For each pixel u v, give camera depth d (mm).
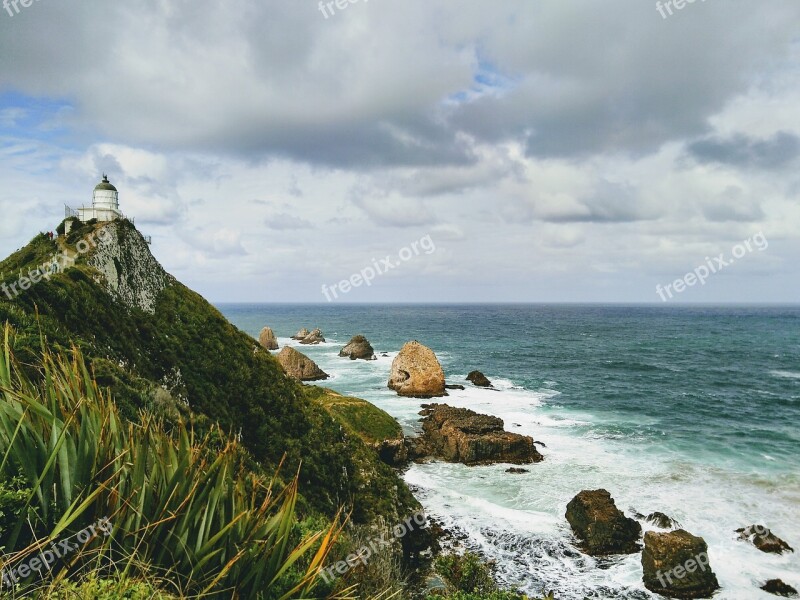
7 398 5289
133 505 4832
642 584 21875
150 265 32094
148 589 4180
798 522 26594
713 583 21203
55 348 11664
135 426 6266
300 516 11352
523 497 30688
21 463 4621
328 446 24781
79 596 3914
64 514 4246
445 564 17234
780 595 20703
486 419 42031
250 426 23109
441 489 32312
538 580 22250
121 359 19672
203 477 5336
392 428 40500
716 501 29250
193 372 24250
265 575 5066
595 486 31891
